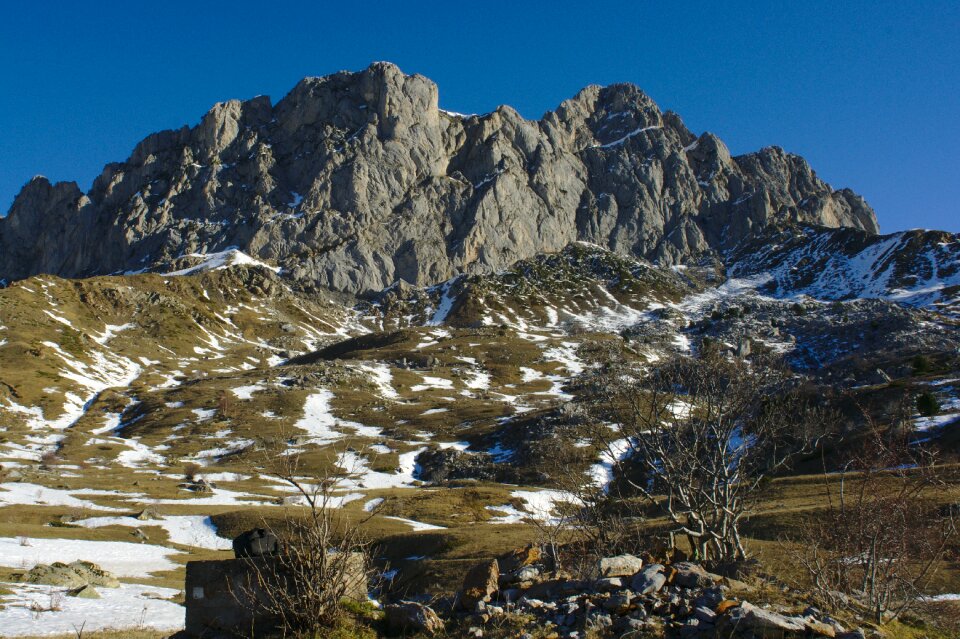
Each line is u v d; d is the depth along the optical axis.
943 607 16.28
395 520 66.69
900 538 16.48
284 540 14.91
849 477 45.81
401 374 178.00
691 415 24.25
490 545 46.72
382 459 109.38
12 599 31.59
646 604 13.38
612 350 193.25
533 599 14.56
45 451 113.31
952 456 56.59
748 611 12.27
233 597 14.34
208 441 122.94
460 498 77.12
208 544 61.53
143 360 196.38
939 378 89.94
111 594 36.78
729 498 21.25
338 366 178.00
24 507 71.56
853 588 16.39
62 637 23.86
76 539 58.78
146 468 104.62
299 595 13.88
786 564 18.61
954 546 24.06
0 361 165.62
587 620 12.88
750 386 25.94
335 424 135.12
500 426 122.00
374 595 18.89
